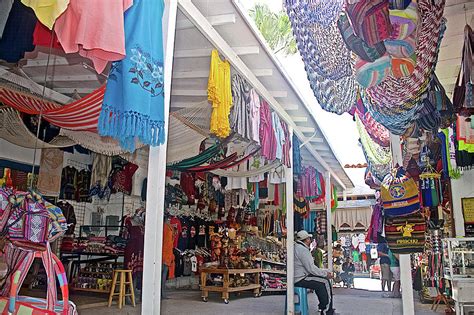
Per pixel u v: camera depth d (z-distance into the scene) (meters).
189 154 5.84
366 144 6.37
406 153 6.42
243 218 10.44
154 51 2.47
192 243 10.09
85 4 2.04
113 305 6.45
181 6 3.33
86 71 4.70
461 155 5.36
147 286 2.55
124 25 2.33
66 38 2.04
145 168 8.56
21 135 5.62
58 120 4.81
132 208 8.68
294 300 6.11
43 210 2.03
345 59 2.82
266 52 4.43
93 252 7.58
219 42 3.96
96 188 8.11
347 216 14.70
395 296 9.27
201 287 7.88
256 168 7.64
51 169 7.40
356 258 15.34
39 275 7.52
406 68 2.54
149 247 2.60
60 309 1.99
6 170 6.69
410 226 4.47
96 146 5.80
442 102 3.96
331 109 2.78
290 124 6.44
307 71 2.42
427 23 2.36
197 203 9.78
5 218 1.93
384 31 2.08
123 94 2.24
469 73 3.19
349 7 2.07
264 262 9.89
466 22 3.78
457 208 6.50
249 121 4.80
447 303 6.96
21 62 4.00
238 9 3.68
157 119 2.44
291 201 6.31
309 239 6.32
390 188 4.62
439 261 7.23
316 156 8.59
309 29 2.32
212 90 3.85
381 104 3.23
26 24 2.57
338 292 10.47
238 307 7.02
